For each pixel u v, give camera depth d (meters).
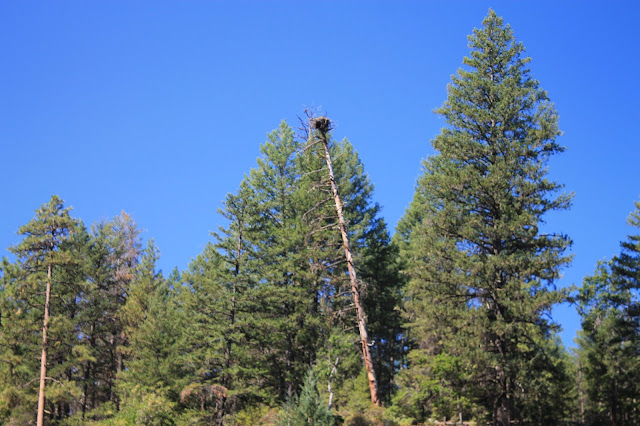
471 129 31.28
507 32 33.22
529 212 28.09
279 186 42.22
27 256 36.22
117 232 53.19
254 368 34.28
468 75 32.22
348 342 28.64
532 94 31.16
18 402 34.09
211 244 38.78
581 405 36.62
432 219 28.98
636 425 32.47
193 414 32.88
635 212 35.22
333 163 40.47
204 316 34.94
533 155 29.53
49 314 35.94
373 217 42.00
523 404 26.16
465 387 26.33
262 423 30.08
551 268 25.69
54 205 37.47
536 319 25.03
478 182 28.61
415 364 35.91
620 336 32.78
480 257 27.19
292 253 37.12
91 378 39.25
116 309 44.25
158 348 37.09
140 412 32.22
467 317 25.95
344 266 36.19
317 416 22.42
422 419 31.91
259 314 36.19
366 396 32.66
